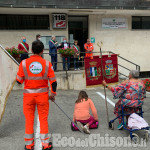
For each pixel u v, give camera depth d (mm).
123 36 9359
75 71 8008
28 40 8508
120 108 3850
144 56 9719
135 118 3465
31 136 3049
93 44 9125
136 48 9578
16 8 7414
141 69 9750
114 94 3609
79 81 7598
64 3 7590
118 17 9188
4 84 3959
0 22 8305
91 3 7812
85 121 3900
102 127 4148
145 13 9078
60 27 8672
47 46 8703
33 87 2979
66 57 7543
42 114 3074
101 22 9078
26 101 3008
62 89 7527
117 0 8094
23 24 8516
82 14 8969
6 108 5363
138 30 9492
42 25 8672
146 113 5027
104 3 7973
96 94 7078
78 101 3998
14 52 6852
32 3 7273
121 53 9438
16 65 5098
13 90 7207
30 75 2955
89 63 4227
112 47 9312
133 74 3648
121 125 3891
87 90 7664
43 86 3033
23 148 3264
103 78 4145
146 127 3385
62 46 8164
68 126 4199
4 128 4102
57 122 4426
